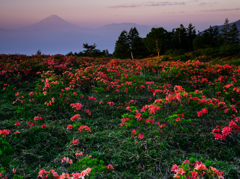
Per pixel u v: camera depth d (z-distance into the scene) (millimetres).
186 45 58281
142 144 3881
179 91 4961
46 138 4129
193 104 4676
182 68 9570
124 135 4465
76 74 8258
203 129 4441
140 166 3277
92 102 6387
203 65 10375
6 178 2604
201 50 30328
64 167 3168
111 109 6141
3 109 5656
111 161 3465
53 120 5340
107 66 11914
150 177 3031
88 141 4148
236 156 3508
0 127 4520
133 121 4215
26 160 3418
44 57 15125
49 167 3168
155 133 3912
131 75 9836
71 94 6301
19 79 8359
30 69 9781
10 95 6879
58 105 5812
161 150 3717
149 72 11805
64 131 4520
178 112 4559
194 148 3896
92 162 2998
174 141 4078
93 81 8234
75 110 5504
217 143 3891
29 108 5781
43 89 6680
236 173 2955
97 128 4914
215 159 3402
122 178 2969
